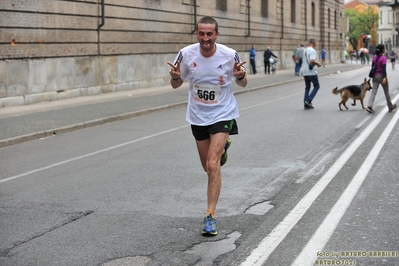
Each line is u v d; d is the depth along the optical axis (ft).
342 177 38.42
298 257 23.75
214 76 27.27
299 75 185.88
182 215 30.40
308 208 31.07
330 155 46.55
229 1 174.70
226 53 27.32
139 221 29.43
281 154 47.34
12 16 85.20
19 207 32.58
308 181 37.58
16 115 76.07
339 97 102.73
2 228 28.58
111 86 112.98
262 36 205.87
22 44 87.71
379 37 585.63
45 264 23.57
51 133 63.21
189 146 52.95
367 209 30.76
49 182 39.17
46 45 93.30
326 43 298.76
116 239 26.61
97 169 43.32
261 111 81.87
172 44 137.18
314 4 276.41
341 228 27.53
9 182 39.52
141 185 37.42
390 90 118.62
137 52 121.90
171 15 135.85
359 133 58.08
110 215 30.63
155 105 89.10
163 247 25.40
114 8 112.16
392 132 58.39
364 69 241.96
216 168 26.94
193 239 26.43
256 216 29.89
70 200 34.01
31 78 90.12
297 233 26.86
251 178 38.73
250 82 148.87
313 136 56.75
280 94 115.85
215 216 30.01
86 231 27.89
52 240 26.61
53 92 95.61
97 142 57.31
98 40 107.86
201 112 27.66
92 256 24.41
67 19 98.32
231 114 27.71
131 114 79.10
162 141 56.49
